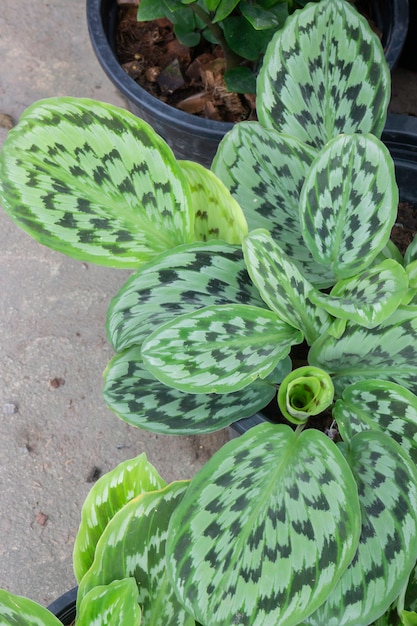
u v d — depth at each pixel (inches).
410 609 28.7
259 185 31.9
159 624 27.1
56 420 42.9
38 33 52.6
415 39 46.9
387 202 28.8
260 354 28.7
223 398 30.3
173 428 29.3
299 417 29.5
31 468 41.9
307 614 25.7
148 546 27.6
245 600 25.9
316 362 30.8
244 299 30.0
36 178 29.1
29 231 29.4
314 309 30.1
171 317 29.5
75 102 29.0
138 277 29.6
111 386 29.5
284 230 32.0
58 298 45.4
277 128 32.5
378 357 30.1
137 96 40.2
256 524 26.8
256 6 37.9
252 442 28.2
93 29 41.6
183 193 29.8
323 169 28.8
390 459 28.0
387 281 28.2
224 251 30.0
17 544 40.6
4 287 45.6
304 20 32.0
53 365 43.9
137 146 29.4
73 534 40.8
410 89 49.3
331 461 27.6
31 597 39.7
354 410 29.5
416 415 28.7
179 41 43.5
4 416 42.9
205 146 40.9
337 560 26.2
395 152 37.2
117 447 42.4
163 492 27.9
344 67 32.3
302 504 27.0
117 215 29.9
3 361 43.9
